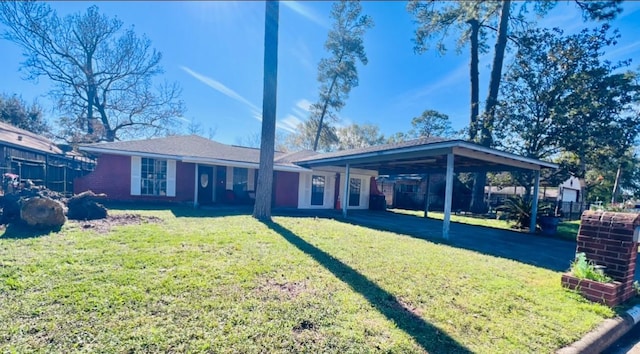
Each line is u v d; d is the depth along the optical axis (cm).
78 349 200
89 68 2058
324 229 752
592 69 1329
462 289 360
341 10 2414
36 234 518
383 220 1125
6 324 224
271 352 209
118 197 1182
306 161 1357
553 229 952
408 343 231
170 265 380
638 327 320
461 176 2244
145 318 244
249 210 1123
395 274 403
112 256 405
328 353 212
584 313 310
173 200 1285
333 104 2702
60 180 1402
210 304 276
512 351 230
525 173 1606
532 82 1473
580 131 1319
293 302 291
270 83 888
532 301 335
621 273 359
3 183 945
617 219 369
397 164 1289
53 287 294
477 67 1836
